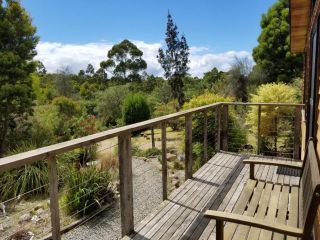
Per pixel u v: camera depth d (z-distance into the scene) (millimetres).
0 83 9875
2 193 5344
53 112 11953
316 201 1481
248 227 1952
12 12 10125
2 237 3973
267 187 2602
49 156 1668
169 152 8336
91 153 6527
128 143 2484
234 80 15594
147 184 6078
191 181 3781
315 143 2814
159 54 21672
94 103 19266
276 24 17797
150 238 2465
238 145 6883
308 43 4641
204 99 7668
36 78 11727
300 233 1530
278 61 17609
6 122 9805
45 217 4602
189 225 2660
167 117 3148
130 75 42406
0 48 10125
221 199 2855
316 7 2867
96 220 4523
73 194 4684
